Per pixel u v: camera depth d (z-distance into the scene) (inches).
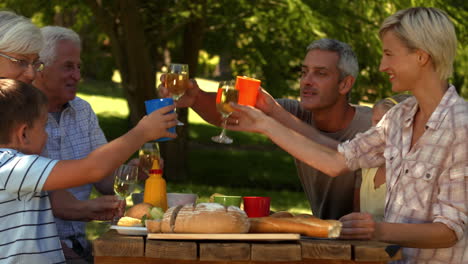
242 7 354.3
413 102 90.8
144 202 94.7
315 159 96.0
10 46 95.4
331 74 124.6
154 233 71.2
